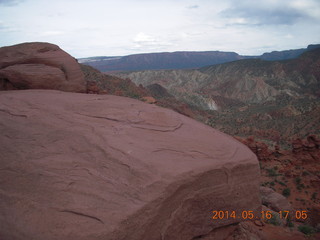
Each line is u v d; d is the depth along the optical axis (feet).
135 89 241.76
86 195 15.29
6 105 27.71
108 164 18.25
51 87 53.36
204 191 19.75
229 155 22.41
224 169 20.89
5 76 51.21
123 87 223.92
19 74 50.52
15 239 12.60
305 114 303.48
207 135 26.13
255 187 23.07
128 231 14.37
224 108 604.90
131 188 16.42
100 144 20.38
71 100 31.22
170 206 17.37
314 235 39.75
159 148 21.15
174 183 17.44
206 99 604.49
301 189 83.76
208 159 20.97
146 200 15.83
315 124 257.75
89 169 17.54
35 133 21.98
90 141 20.72
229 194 21.21
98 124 24.23
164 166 18.56
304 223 52.44
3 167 17.25
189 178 18.44
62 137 21.35
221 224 21.16
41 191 15.24
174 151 21.17
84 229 13.37
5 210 13.91
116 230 13.76
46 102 29.37
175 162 19.47
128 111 28.25
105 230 13.51
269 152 114.62
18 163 17.63
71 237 12.95
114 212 14.47
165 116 28.07
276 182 90.99
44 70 53.42
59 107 27.96
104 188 16.03
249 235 26.27
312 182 85.97
